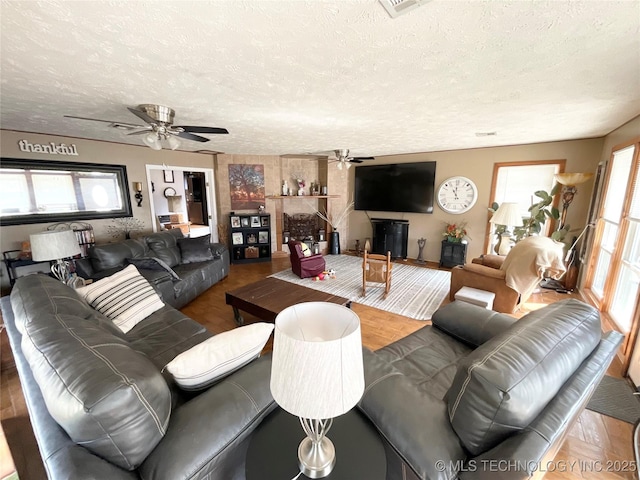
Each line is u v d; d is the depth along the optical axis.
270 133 3.61
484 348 1.04
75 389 0.85
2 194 3.49
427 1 1.08
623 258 2.87
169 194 8.38
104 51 1.49
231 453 1.06
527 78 1.87
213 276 4.29
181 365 1.20
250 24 1.24
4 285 3.55
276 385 0.80
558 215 3.97
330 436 1.07
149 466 0.91
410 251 6.04
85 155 4.11
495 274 3.18
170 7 1.12
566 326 1.19
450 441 0.97
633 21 1.21
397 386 1.23
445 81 1.92
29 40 1.38
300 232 6.74
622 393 2.03
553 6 1.11
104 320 1.71
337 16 1.18
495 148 4.79
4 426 1.77
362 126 3.23
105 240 4.42
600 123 3.12
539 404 0.91
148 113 2.52
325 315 0.94
